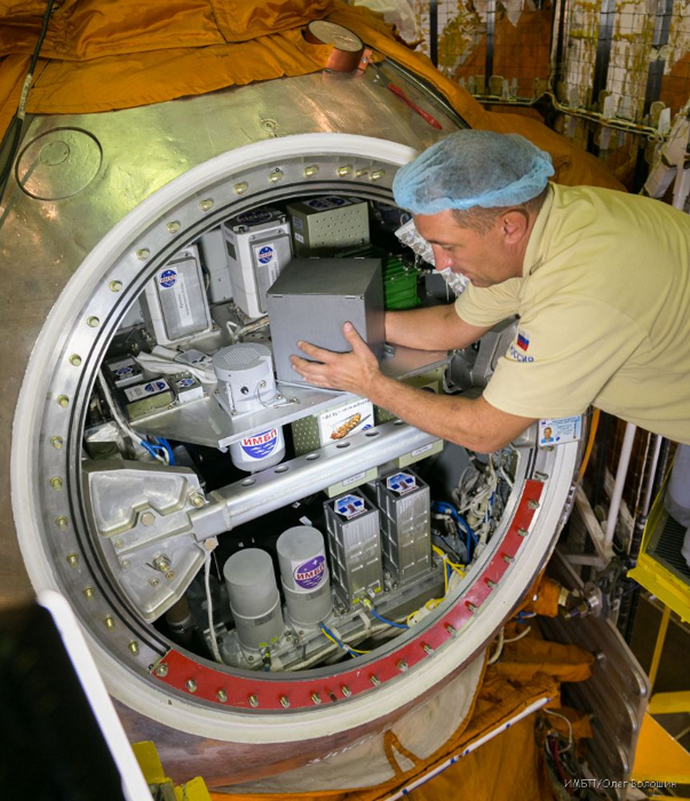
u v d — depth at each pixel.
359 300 1.73
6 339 1.38
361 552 2.29
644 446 2.47
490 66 3.02
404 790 2.27
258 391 1.80
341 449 1.99
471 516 2.53
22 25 1.48
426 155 1.47
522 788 2.47
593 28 2.54
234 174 1.52
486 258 1.56
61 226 1.41
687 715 3.07
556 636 2.95
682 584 2.02
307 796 2.21
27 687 0.56
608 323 1.46
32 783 0.56
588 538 2.94
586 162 2.32
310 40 1.72
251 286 1.99
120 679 1.67
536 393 1.53
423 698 2.22
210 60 1.56
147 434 1.78
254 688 1.93
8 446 1.39
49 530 1.47
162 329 1.95
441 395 1.74
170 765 1.85
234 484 1.85
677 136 2.00
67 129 1.46
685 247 1.56
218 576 2.41
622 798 2.54
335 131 1.60
